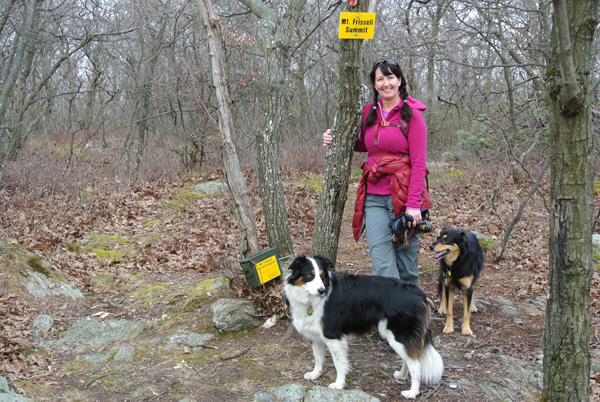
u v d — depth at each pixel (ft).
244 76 38.52
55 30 39.50
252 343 14.17
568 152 8.05
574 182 8.08
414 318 11.08
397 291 11.38
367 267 21.77
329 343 11.47
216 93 16.22
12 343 13.80
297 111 54.44
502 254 21.75
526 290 18.52
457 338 14.66
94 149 45.50
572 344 8.51
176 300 17.57
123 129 54.29
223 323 14.83
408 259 13.70
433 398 11.10
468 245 14.84
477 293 18.48
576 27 7.80
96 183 32.01
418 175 12.25
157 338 14.79
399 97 12.90
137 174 36.11
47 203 27.78
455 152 42.63
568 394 8.63
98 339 14.79
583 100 7.75
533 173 33.45
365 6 13.01
